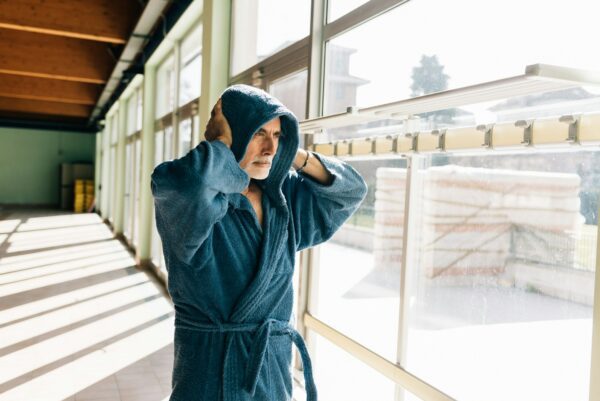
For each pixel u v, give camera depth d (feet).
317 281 10.09
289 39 11.43
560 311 5.03
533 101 5.32
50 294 19.01
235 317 3.82
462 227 6.34
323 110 9.83
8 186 61.11
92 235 37.32
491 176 5.87
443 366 6.63
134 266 25.34
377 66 8.20
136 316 16.37
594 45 4.59
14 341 13.75
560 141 4.48
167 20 20.12
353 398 9.07
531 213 5.34
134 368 12.04
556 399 5.08
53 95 38.78
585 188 4.75
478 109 6.08
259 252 3.92
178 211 3.34
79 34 21.34
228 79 14.79
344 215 4.57
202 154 3.33
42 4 20.65
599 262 4.21
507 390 5.65
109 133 48.55
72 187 61.21
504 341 5.68
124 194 37.14
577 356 4.86
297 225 4.27
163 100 25.73
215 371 3.76
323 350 10.09
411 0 7.34
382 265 8.21
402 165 7.77
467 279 6.24
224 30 14.74
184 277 3.76
